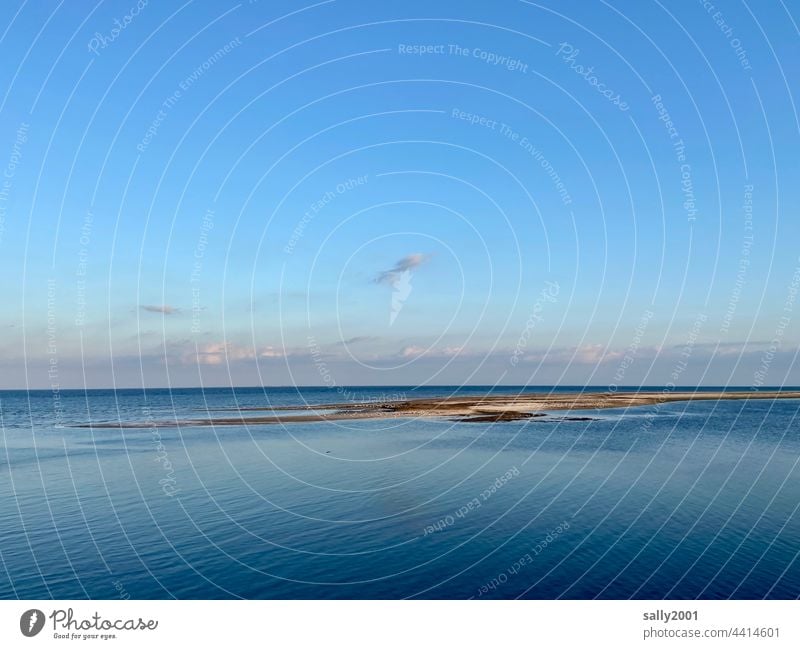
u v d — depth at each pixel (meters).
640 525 22.62
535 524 22.97
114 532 22.44
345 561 19.23
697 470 33.22
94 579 17.91
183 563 19.16
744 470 33.12
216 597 16.50
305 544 20.98
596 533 21.80
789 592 16.61
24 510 25.84
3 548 20.73
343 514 24.72
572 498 26.86
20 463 37.81
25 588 17.27
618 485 29.38
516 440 45.97
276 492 28.86
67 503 27.08
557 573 18.12
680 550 19.84
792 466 34.31
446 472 33.12
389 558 19.55
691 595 16.45
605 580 17.56
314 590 16.91
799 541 20.55
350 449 41.88
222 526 23.22
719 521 22.95
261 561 19.38
